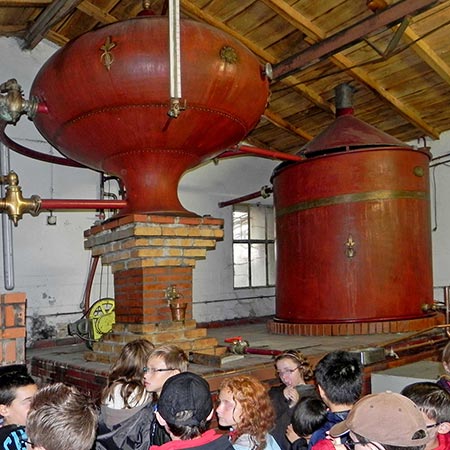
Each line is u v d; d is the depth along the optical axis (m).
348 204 5.84
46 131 4.48
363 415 1.54
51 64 4.10
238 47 4.12
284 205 6.38
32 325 5.98
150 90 3.80
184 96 3.89
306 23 5.56
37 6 5.23
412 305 5.81
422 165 6.14
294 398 3.14
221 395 2.25
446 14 5.34
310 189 6.05
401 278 5.79
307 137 8.19
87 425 1.62
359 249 5.78
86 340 5.23
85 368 4.17
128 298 4.39
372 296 5.72
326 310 5.86
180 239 4.30
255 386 2.26
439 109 7.25
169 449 1.74
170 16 3.32
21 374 2.28
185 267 4.45
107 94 3.85
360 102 7.27
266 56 6.39
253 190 8.49
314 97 7.02
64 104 4.02
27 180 6.05
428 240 6.16
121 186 6.26
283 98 7.18
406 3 4.75
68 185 6.37
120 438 2.25
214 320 7.72
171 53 3.34
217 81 3.92
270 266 8.66
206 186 7.84
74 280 6.36
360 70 6.41
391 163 5.89
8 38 6.01
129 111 3.94
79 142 4.36
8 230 5.75
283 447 3.02
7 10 5.39
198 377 1.91
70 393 1.71
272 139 8.43
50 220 6.19
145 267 4.21
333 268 5.85
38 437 1.57
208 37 3.93
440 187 7.88
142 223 4.11
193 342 4.23
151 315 4.20
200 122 4.11
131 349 2.71
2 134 4.67
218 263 7.87
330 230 5.90
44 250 6.15
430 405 2.02
